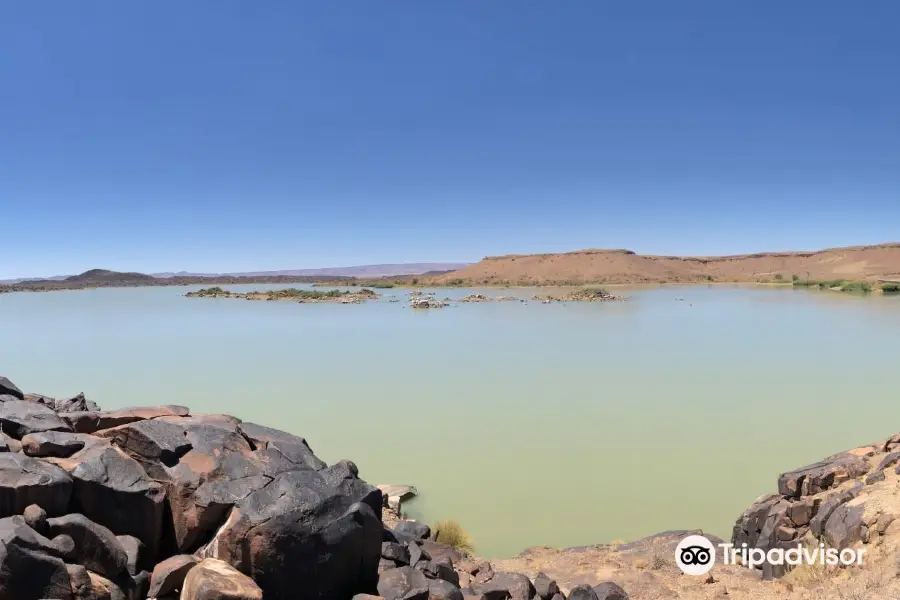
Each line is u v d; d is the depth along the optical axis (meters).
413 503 14.41
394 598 5.57
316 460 6.40
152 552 5.37
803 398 24.73
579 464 17.11
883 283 124.81
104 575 4.84
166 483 5.61
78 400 10.39
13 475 5.04
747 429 20.25
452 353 40.31
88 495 5.32
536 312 79.06
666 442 19.03
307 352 41.28
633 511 13.74
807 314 66.38
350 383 29.66
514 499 14.59
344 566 5.43
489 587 7.26
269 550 5.09
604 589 7.56
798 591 8.26
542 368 33.66
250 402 25.31
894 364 32.50
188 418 6.84
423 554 7.64
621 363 34.84
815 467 11.55
